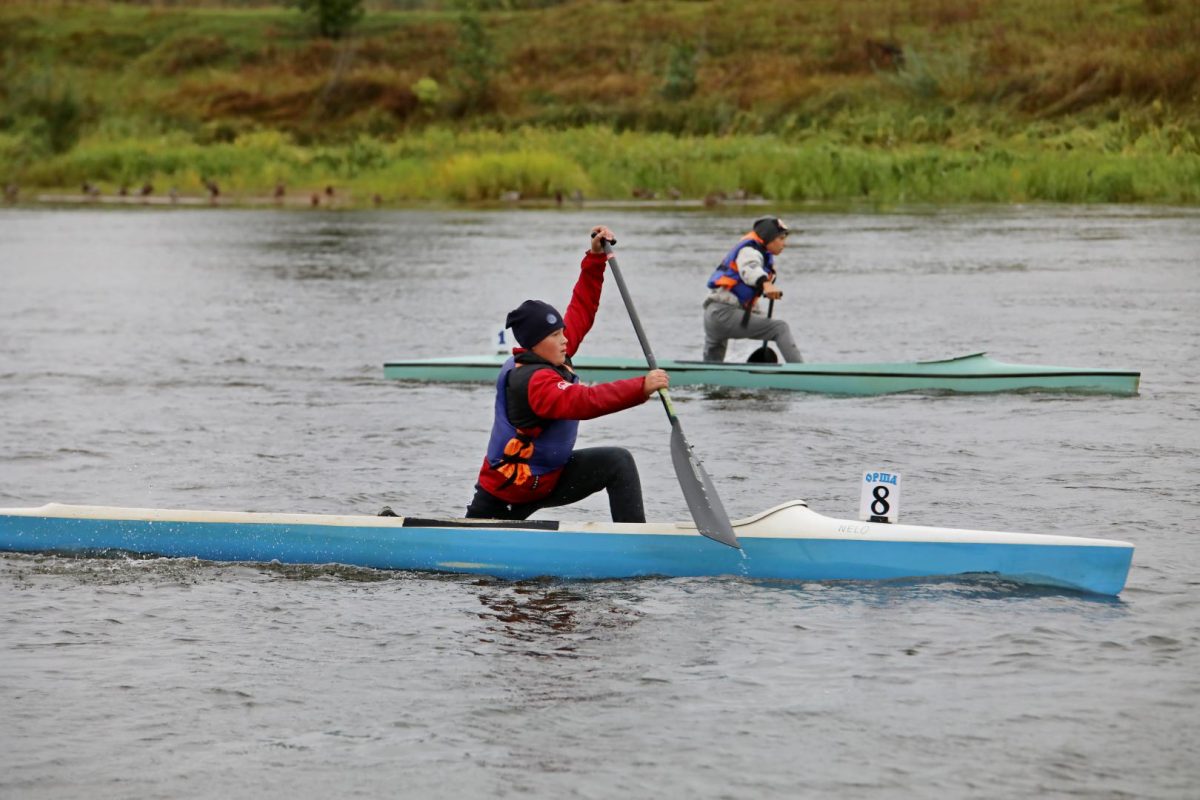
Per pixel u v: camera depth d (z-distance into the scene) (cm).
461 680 2050
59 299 7356
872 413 4209
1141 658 2100
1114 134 14512
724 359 4969
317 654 2159
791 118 16688
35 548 2658
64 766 1784
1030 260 8556
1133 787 1706
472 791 1709
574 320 2670
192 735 1873
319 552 2598
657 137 16862
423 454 3659
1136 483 3209
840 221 11675
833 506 3059
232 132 19500
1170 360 5094
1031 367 4578
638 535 2512
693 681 2033
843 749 1808
